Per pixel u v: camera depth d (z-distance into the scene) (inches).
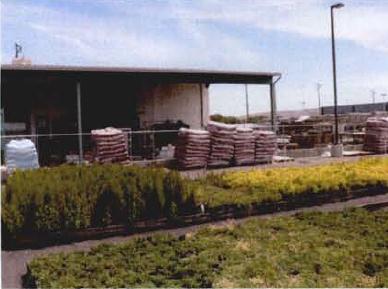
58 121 879.1
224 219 399.5
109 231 356.8
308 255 288.7
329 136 971.9
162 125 927.0
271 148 735.7
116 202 359.9
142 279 247.6
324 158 804.6
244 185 484.1
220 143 688.4
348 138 1033.5
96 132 648.4
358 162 635.5
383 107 1507.1
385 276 253.3
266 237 332.5
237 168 677.9
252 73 828.0
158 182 377.4
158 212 374.9
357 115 1218.6
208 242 319.0
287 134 1007.6
